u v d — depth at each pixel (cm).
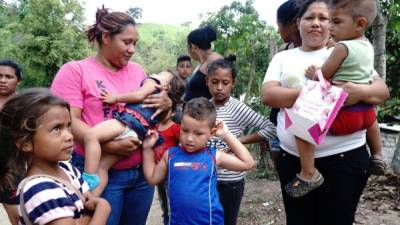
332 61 218
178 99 268
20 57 2719
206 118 227
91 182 224
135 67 281
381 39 526
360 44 222
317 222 249
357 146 232
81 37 2881
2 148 159
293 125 220
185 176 229
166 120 265
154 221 510
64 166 179
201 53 426
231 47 1009
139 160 261
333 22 229
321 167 234
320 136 210
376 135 254
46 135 156
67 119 163
